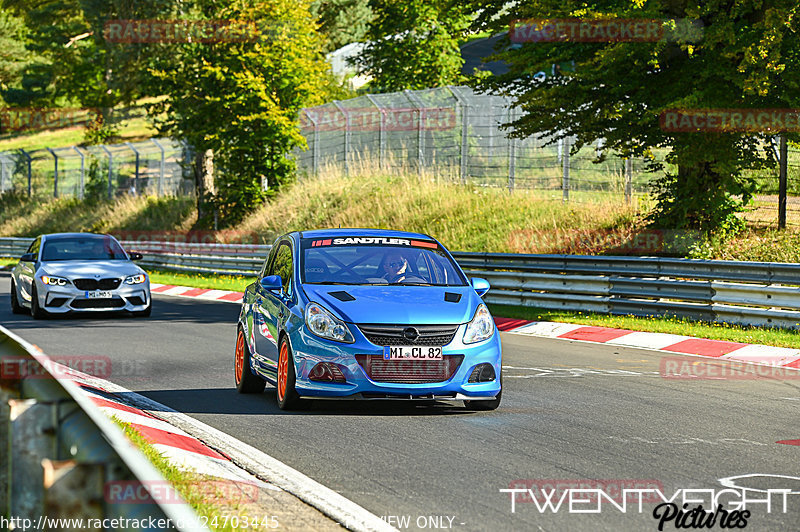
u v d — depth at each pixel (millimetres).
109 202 89875
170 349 24531
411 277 17172
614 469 11594
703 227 38062
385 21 90750
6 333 6383
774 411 16031
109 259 35406
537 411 15852
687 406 16453
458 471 11438
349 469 11562
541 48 34562
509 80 36906
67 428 4379
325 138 69250
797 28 30203
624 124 34906
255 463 11906
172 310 37438
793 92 30828
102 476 3762
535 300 35781
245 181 68188
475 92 37969
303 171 70375
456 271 17500
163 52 68250
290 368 15570
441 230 52250
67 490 3732
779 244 36312
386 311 15430
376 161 64188
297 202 63844
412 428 14281
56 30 149750
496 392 15570
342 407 16234
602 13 31000
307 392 15297
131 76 78812
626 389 18406
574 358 23375
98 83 145500
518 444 13086
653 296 31406
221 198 69812
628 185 47719
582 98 34781
